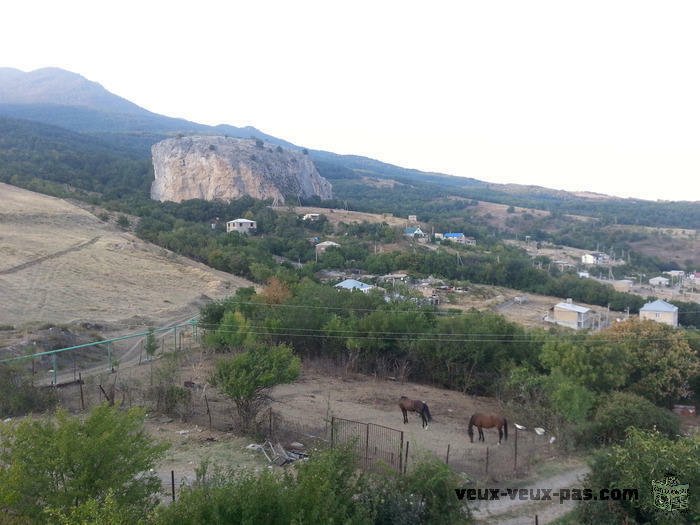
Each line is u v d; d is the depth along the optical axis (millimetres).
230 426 17672
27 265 52031
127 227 82062
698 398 27375
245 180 148625
